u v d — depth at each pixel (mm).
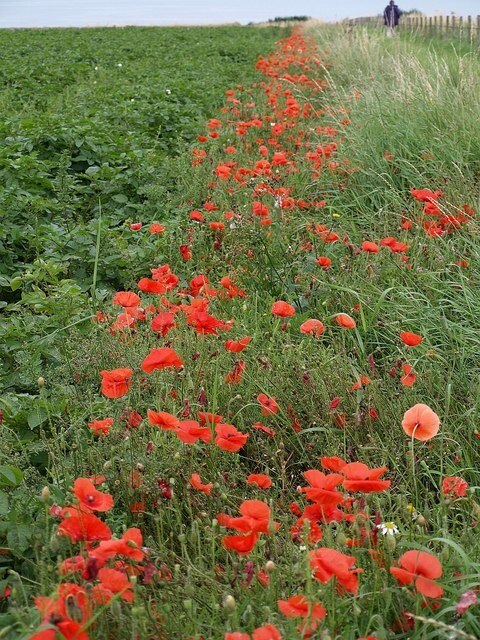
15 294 5824
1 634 2014
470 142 6879
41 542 2553
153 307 4277
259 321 4613
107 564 2320
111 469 2996
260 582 2443
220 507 2906
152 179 7785
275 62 16719
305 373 3596
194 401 3564
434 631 2268
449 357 4270
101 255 5836
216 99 14055
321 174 7199
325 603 2289
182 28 45594
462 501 3049
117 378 2918
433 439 3459
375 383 3713
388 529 2564
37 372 3967
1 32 39719
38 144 8703
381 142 7367
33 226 6535
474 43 17281
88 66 19359
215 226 5176
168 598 2352
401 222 5973
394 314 4609
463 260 5039
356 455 3439
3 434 3322
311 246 5574
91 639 2168
